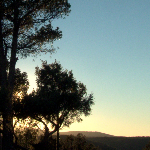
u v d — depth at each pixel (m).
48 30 21.52
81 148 41.69
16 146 21.17
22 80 23.41
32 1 20.05
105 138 154.12
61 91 22.67
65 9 21.59
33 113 19.78
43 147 22.16
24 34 21.72
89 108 22.92
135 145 127.88
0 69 19.70
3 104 17.08
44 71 25.52
